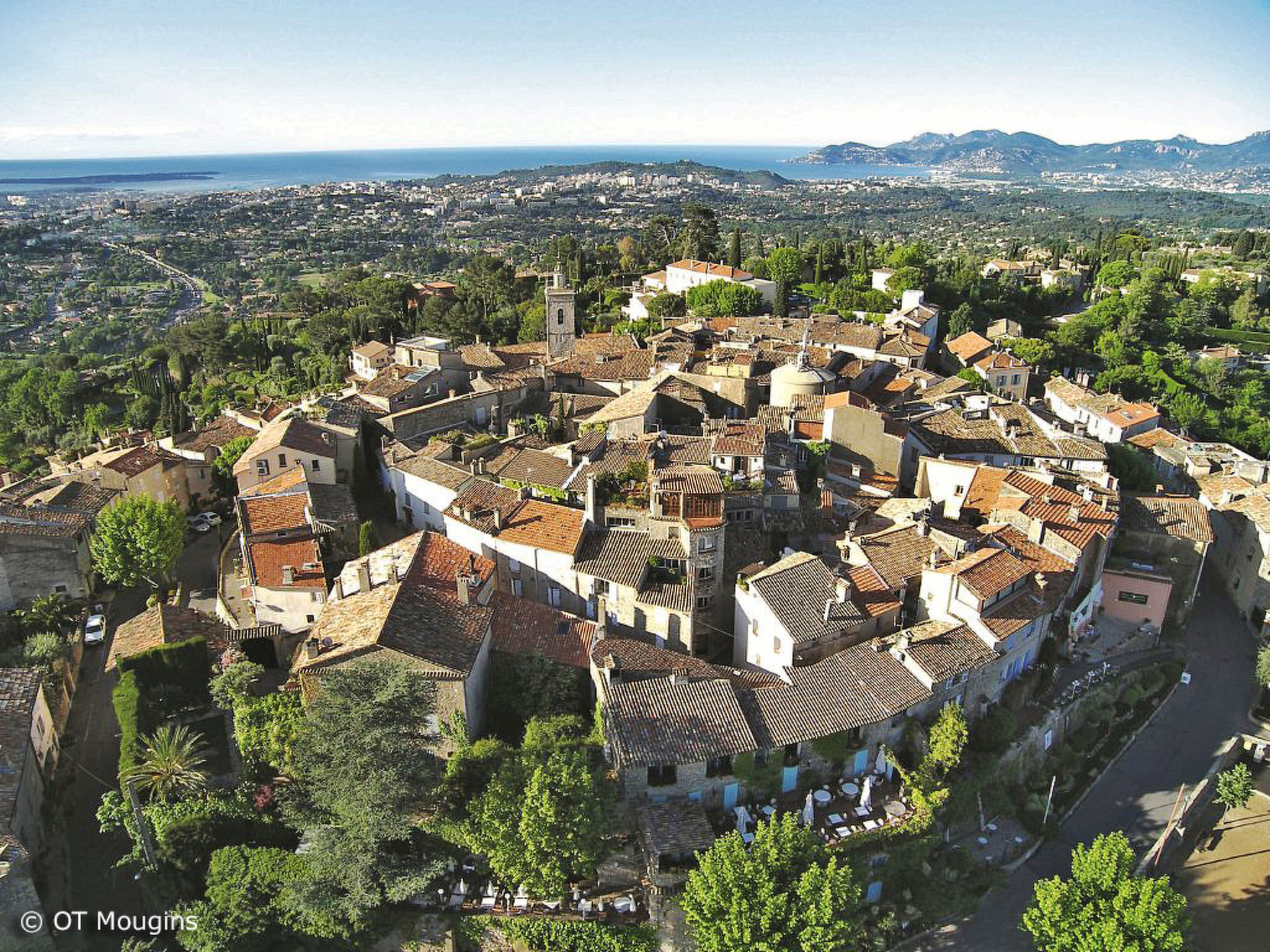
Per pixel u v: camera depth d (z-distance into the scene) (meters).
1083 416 125.31
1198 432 135.12
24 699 56.06
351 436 94.31
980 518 80.31
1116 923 49.84
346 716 48.97
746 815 54.00
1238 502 93.44
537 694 58.91
